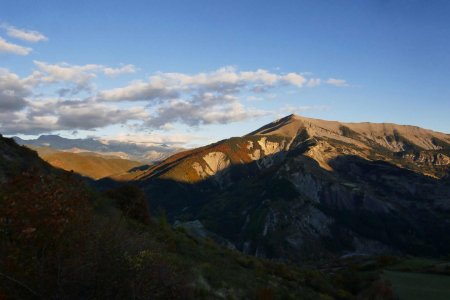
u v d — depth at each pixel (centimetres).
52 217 846
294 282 3278
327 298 3081
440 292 3469
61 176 955
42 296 787
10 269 786
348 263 8819
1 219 830
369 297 3553
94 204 2036
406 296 3353
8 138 2392
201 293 1681
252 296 2134
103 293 847
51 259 826
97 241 887
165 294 981
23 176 908
